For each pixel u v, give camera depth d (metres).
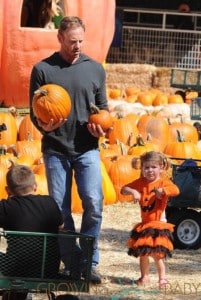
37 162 13.01
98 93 8.89
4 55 18.81
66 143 8.69
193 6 35.44
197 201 10.23
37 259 7.25
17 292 7.32
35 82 8.73
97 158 8.80
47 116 8.52
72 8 19.39
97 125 8.62
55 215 7.62
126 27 32.12
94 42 19.72
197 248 10.39
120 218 12.02
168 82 29.58
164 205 8.83
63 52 8.74
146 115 16.34
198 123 18.62
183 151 14.26
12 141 15.13
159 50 32.41
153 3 35.53
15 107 19.28
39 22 19.64
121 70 29.77
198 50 32.53
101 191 8.80
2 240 8.62
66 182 8.75
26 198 7.60
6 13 18.62
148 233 8.70
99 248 10.35
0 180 12.08
